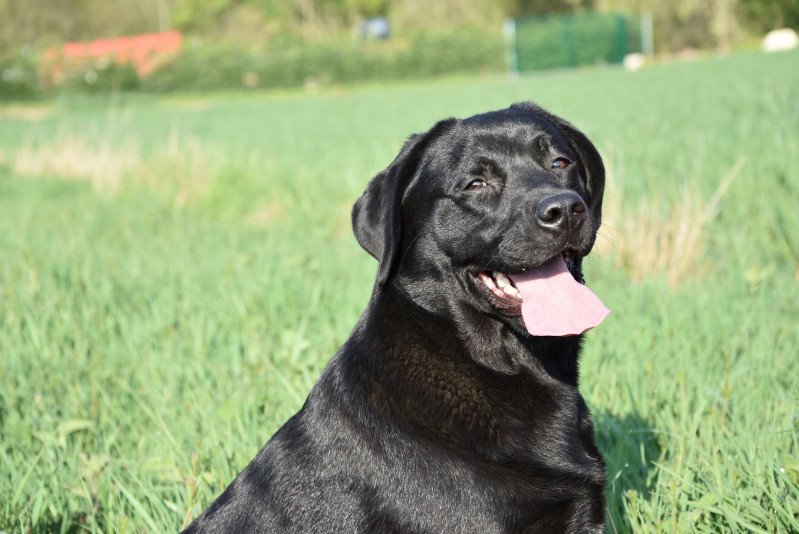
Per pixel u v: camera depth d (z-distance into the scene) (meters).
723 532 3.31
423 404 3.00
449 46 59.12
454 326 3.22
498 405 3.09
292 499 2.91
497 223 3.24
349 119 26.03
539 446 3.08
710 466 3.64
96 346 6.13
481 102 28.34
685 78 28.03
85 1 79.94
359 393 3.02
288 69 58.75
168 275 8.37
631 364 4.80
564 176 3.48
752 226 8.33
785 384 4.80
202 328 6.19
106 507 3.75
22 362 5.79
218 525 3.01
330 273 7.86
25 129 30.52
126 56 58.41
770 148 10.20
